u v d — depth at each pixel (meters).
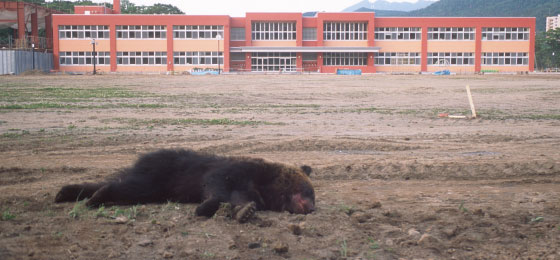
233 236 4.78
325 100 29.28
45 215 5.34
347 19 85.75
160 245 4.54
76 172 8.40
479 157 10.45
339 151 11.35
